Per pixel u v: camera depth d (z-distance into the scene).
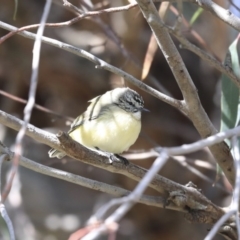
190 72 14.55
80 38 13.29
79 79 13.45
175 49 6.88
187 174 13.69
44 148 13.39
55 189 13.63
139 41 13.13
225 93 8.45
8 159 6.71
